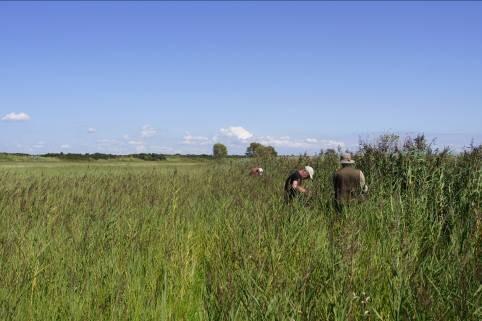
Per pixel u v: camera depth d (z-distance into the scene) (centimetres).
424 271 512
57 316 460
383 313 452
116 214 812
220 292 476
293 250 618
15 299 459
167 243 676
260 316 424
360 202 926
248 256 560
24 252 570
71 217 802
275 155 2397
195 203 1038
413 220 748
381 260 548
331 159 1611
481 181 877
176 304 518
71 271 539
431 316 415
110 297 492
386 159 1166
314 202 994
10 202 948
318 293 467
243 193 1196
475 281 459
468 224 658
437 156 1061
